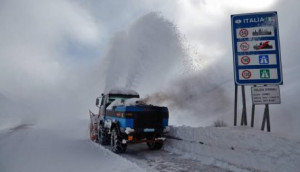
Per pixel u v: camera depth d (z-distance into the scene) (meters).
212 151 7.47
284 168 5.31
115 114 9.60
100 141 11.02
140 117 8.90
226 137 7.01
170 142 9.84
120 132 9.09
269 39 7.55
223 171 6.39
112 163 6.61
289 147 5.30
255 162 6.00
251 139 6.21
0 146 8.86
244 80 7.69
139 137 9.09
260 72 7.55
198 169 6.64
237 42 7.80
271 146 5.68
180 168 6.78
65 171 5.74
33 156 7.21
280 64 7.41
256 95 7.46
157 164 7.28
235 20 7.86
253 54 7.64
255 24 7.68
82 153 7.90
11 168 5.92
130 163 6.59
